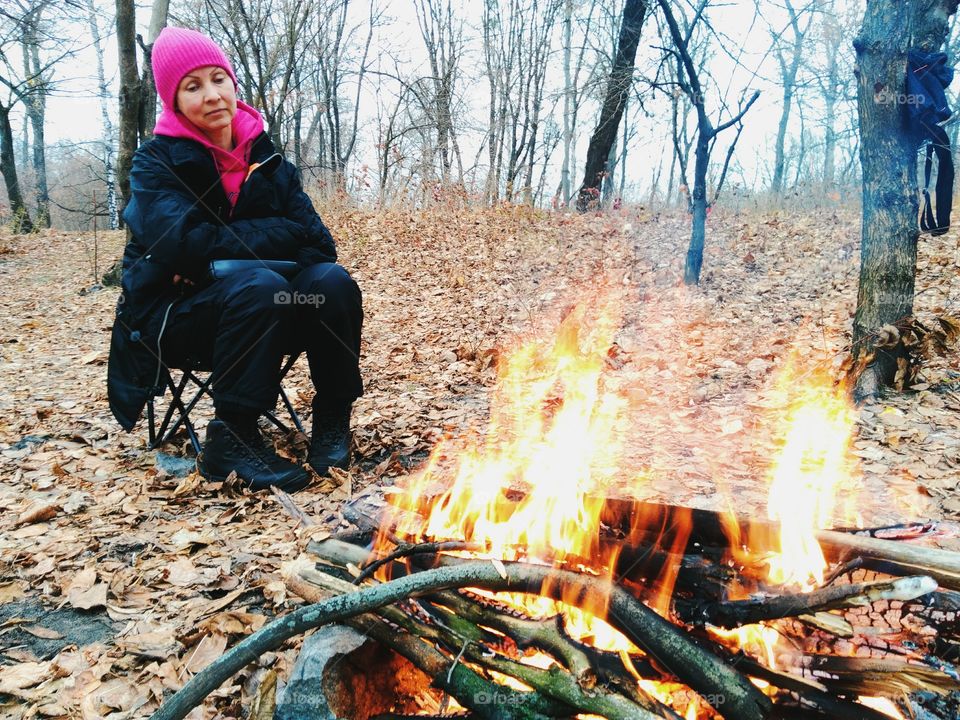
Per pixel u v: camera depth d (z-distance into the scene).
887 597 1.27
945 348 4.18
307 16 16.05
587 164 13.99
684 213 12.49
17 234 17.09
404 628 1.58
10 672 1.96
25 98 20.88
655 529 1.66
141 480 3.31
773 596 1.47
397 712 1.70
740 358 5.29
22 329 8.22
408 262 9.90
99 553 2.62
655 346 5.78
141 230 3.00
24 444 3.94
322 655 1.52
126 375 3.28
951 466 3.26
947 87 4.34
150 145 3.08
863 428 3.81
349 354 3.23
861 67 4.24
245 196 3.13
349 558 1.78
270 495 3.06
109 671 1.95
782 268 8.30
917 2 4.14
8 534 2.80
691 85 7.35
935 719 1.52
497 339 6.26
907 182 4.17
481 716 1.48
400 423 4.11
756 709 1.34
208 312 3.06
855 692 1.42
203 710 1.76
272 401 3.12
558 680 1.40
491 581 1.51
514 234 11.03
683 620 1.50
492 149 19.02
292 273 3.24
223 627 2.09
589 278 8.37
